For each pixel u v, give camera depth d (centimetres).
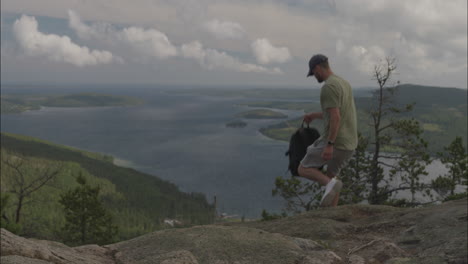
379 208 486
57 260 192
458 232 325
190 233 321
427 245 323
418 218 400
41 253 189
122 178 17975
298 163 396
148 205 14212
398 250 315
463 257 272
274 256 274
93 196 2108
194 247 284
